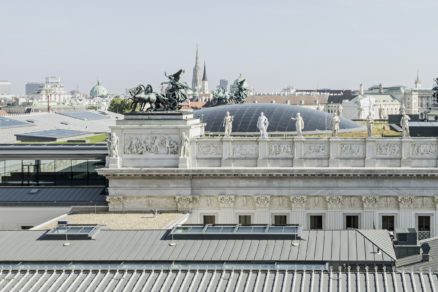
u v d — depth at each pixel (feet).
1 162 472.03
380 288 235.20
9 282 249.34
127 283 245.65
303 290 235.81
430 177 412.36
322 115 540.93
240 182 422.00
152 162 427.33
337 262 253.65
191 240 280.92
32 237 290.97
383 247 276.00
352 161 419.54
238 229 286.87
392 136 477.77
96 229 295.07
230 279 244.22
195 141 426.10
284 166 422.41
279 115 527.81
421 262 277.03
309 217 421.18
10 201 446.19
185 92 444.96
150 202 425.28
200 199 423.64
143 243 280.72
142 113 427.33
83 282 247.91
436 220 415.44
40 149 474.90
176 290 239.50
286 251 267.18
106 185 469.98
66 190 460.14
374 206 416.67
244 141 423.64
